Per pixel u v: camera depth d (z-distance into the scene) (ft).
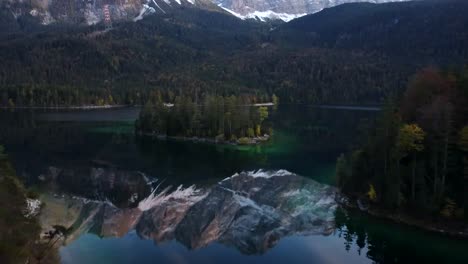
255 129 499.10
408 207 217.36
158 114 546.67
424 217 208.95
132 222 226.99
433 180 215.72
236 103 513.04
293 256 182.91
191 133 508.12
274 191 277.64
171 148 448.65
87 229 215.92
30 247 168.25
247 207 243.81
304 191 275.39
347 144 457.68
